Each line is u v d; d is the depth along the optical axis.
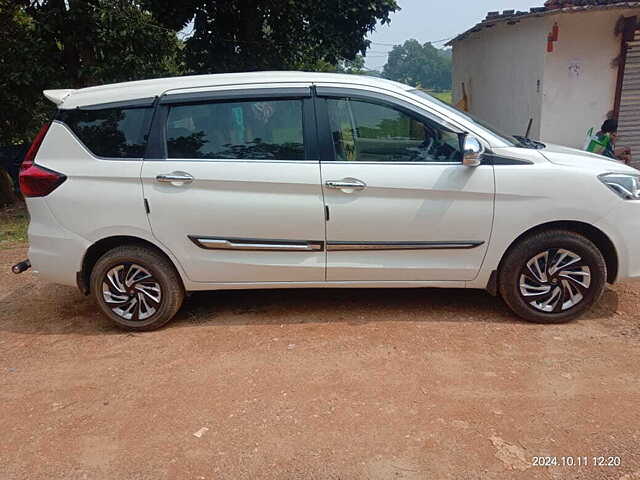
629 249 3.57
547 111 9.38
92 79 9.70
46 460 2.55
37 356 3.64
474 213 3.55
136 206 3.67
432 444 2.54
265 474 2.40
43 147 3.77
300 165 3.58
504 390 2.95
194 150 3.68
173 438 2.67
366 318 3.94
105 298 3.89
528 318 3.75
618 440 2.51
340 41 11.55
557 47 9.09
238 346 3.61
